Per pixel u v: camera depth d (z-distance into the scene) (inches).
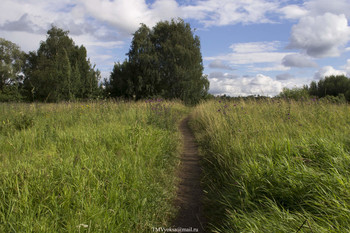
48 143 217.2
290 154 151.8
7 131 253.6
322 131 194.7
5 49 1849.2
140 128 263.7
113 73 1611.7
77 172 144.5
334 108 313.6
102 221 108.3
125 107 464.4
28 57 1971.0
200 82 1401.3
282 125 228.5
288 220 97.9
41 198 117.7
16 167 146.4
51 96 1334.9
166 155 228.2
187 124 530.9
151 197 143.6
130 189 142.1
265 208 117.6
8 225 100.7
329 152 141.3
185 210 145.6
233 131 241.3
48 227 99.7
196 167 220.8
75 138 220.5
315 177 116.7
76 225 101.0
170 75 1327.5
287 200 117.6
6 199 117.6
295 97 532.4
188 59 1317.7
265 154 161.5
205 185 176.6
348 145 156.1
